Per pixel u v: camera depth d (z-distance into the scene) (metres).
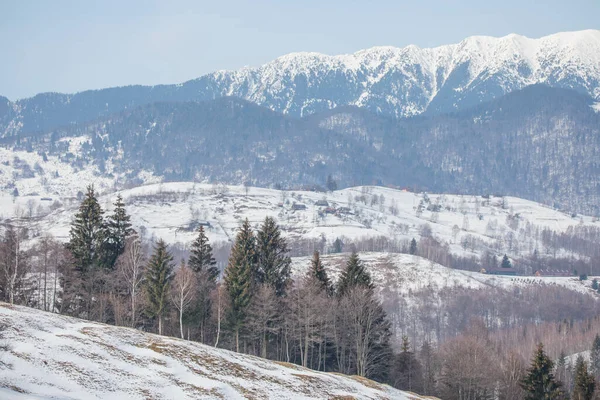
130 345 78.81
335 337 120.75
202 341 125.12
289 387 79.62
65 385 62.03
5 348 66.50
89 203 128.25
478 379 126.75
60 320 82.62
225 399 69.69
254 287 124.56
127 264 122.00
